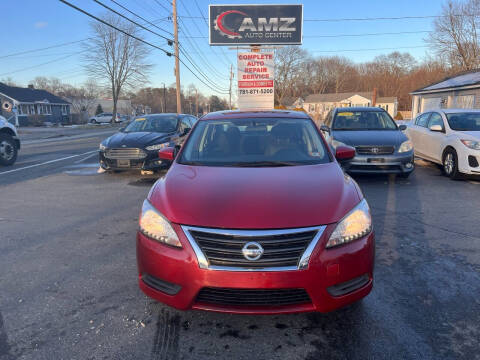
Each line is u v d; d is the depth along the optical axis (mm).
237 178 2838
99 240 4219
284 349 2271
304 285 2188
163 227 2395
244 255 2176
